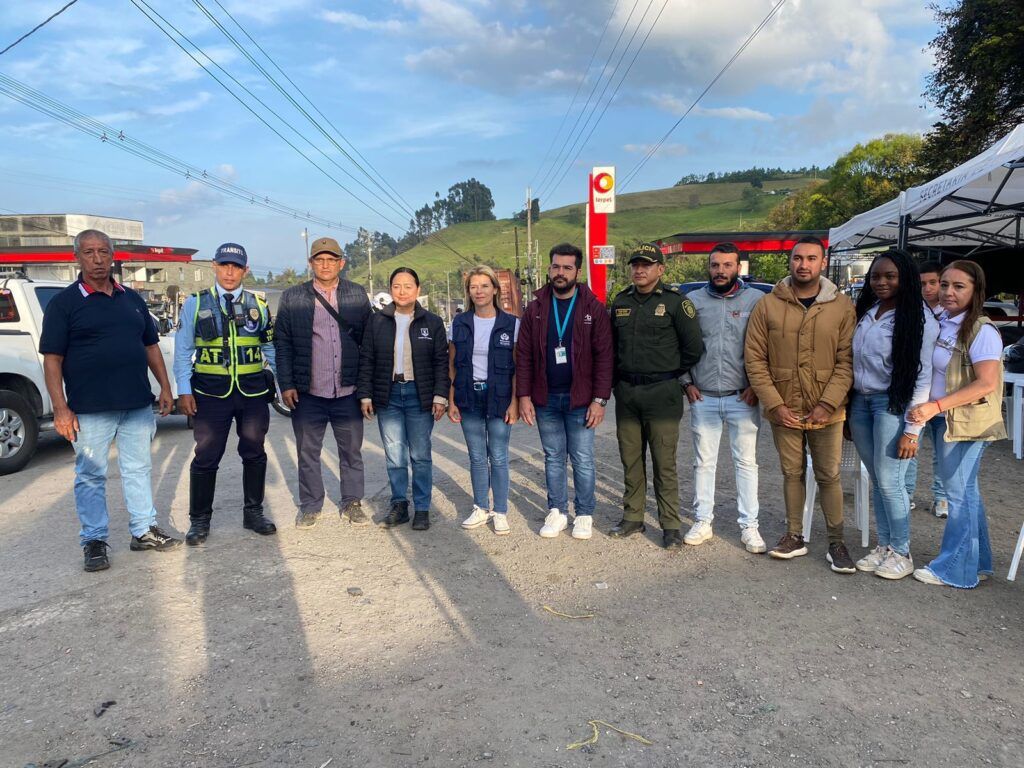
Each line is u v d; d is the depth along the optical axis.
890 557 3.74
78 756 2.32
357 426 4.71
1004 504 4.90
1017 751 2.28
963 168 6.38
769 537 4.38
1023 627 3.14
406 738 2.40
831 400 3.66
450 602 3.48
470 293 4.39
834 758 2.27
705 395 4.17
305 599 3.52
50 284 7.31
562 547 4.27
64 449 7.72
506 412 4.41
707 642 3.04
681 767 2.24
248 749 2.35
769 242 18.41
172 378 8.99
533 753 2.31
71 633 3.17
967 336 3.44
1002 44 16.06
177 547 4.27
